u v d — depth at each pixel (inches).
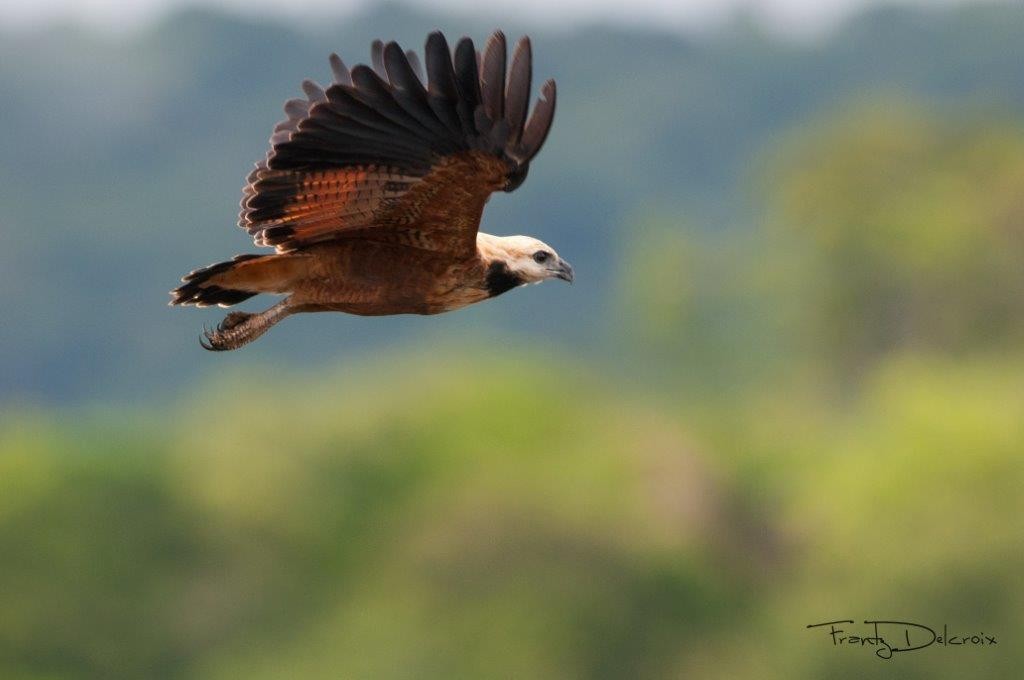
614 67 4904.0
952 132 3011.8
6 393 3548.2
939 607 1496.1
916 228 2748.5
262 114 4586.6
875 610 1518.2
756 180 3334.2
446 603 1711.4
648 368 2994.6
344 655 1748.3
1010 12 4872.0
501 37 543.5
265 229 594.2
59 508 1898.4
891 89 4658.0
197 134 4488.2
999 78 4785.9
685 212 4335.6
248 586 1934.1
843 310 2866.6
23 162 4335.6
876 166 2925.7
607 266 4124.0
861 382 2748.5
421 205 584.4
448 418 2048.5
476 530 1737.2
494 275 634.2
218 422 2087.8
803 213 2960.1
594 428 2050.9
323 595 1935.3
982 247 2719.0
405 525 1919.3
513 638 1660.9
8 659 1814.7
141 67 4589.1
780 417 2310.5
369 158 567.8
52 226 3964.1
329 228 595.8
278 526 1963.6
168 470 1994.3
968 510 1562.5
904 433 1664.6
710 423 2148.1
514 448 1989.4
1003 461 1583.4
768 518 1892.2
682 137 4621.1
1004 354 2583.7
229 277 606.9
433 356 2262.6
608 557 1713.8
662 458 1919.3
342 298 614.9
